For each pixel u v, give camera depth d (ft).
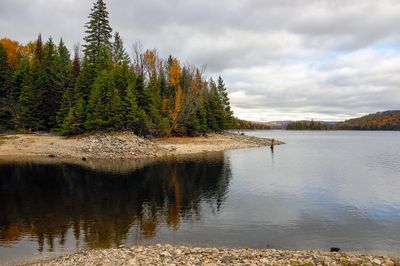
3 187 103.55
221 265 43.29
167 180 117.19
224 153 208.95
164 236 62.59
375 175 132.05
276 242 59.67
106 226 68.08
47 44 285.02
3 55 250.57
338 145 315.78
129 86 218.79
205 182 114.62
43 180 114.73
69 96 225.35
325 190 103.35
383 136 595.06
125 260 46.91
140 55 294.87
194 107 272.72
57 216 74.54
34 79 232.12
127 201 88.58
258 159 182.70
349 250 56.13
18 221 70.74
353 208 82.58
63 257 51.88
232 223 70.44
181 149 212.64
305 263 42.88
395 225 69.51
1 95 246.88
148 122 225.76
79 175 124.47
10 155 176.14
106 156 176.45
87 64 235.81
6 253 53.98
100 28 241.35
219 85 354.95
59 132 214.07
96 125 204.13
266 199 91.56
